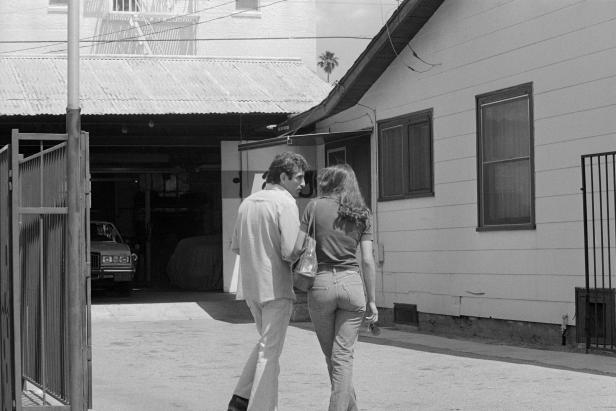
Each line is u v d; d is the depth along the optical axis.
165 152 25.83
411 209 15.76
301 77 23.45
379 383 9.82
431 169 15.18
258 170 21.95
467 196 14.29
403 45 15.75
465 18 14.28
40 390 8.67
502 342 13.32
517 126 13.23
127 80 22.05
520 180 13.17
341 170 7.35
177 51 27.89
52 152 7.83
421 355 11.98
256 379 7.23
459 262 14.47
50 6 26.78
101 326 16.89
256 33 28.41
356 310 7.14
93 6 27.33
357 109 17.56
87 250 7.59
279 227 7.28
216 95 21.31
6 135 21.02
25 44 26.66
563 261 12.29
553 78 12.48
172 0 27.92
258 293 7.34
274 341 7.33
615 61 11.43
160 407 8.84
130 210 30.28
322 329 7.27
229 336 14.99
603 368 10.37
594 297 11.65
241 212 7.48
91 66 23.06
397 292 16.19
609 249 11.34
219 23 28.14
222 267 24.14
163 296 22.75
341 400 7.02
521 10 13.09
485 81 13.87
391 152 16.42
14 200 7.57
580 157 12.00
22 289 8.80
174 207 30.06
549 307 12.56
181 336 15.07
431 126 15.19
